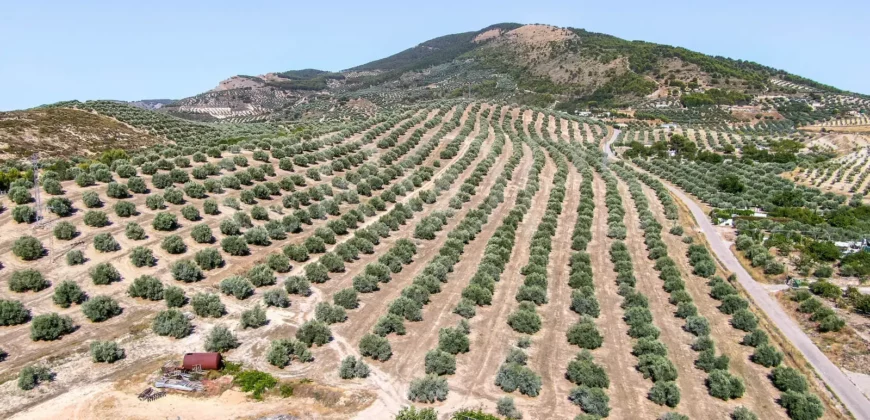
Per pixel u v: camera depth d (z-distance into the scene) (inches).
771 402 1470.2
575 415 1302.9
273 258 1988.2
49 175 2263.8
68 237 1854.1
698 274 2406.5
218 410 1212.5
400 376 1421.0
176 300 1624.0
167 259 1882.4
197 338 1494.8
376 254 2309.3
